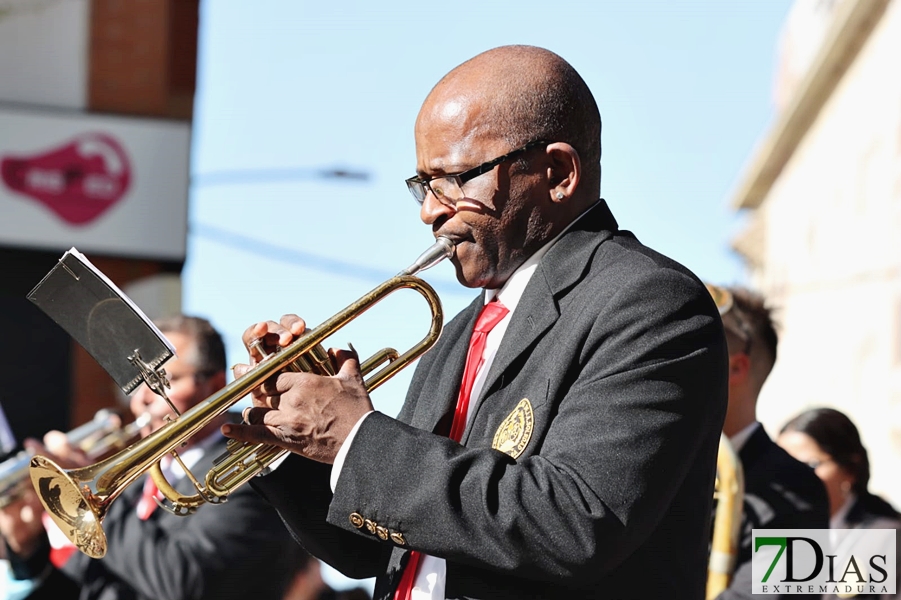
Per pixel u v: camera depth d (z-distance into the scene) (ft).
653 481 22.31
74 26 92.27
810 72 163.02
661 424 22.62
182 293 91.50
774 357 38.99
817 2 180.34
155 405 44.06
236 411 44.29
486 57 26.04
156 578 40.88
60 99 91.56
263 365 23.84
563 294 24.67
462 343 26.53
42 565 45.21
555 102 25.58
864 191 148.36
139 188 90.79
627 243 25.44
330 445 22.95
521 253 25.59
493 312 25.94
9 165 89.56
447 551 22.11
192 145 91.50
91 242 89.86
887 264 137.69
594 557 21.80
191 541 41.45
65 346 89.10
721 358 23.84
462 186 25.32
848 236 155.33
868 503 45.78
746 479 36.40
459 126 25.39
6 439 50.62
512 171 25.23
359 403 23.31
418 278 25.40
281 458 26.30
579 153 25.85
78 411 88.79
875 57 143.84
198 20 94.32
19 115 90.12
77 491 23.72
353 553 26.73
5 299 88.63
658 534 23.49
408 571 24.82
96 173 90.43
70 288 25.52
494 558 21.93
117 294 25.32
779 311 39.50
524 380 24.12
